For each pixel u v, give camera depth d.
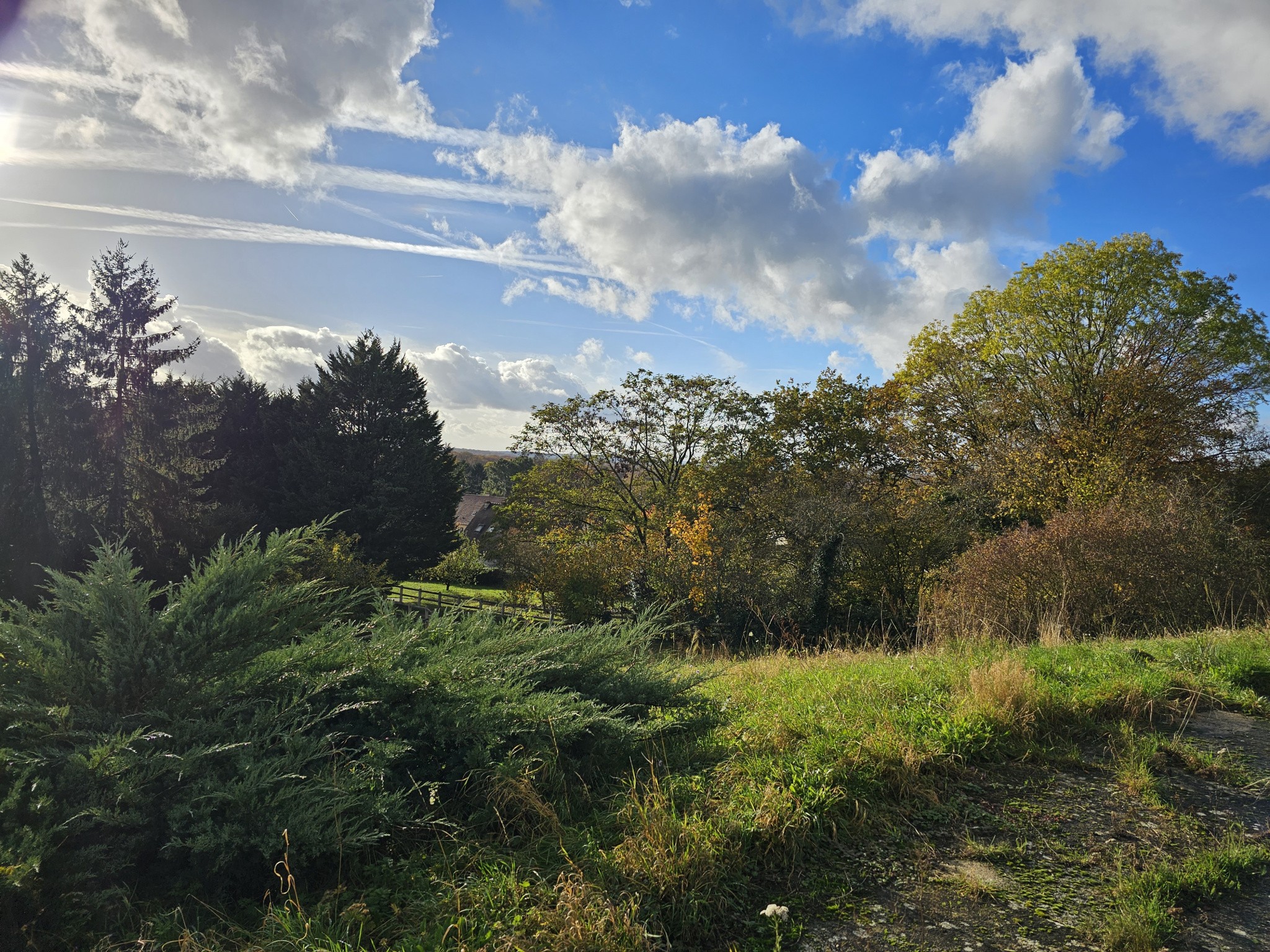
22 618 3.46
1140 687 5.43
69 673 3.22
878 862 3.23
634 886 2.82
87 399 26.64
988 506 22.80
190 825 2.90
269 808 2.93
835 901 2.94
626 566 24.56
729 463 29.73
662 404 30.62
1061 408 23.83
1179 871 3.14
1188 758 4.39
